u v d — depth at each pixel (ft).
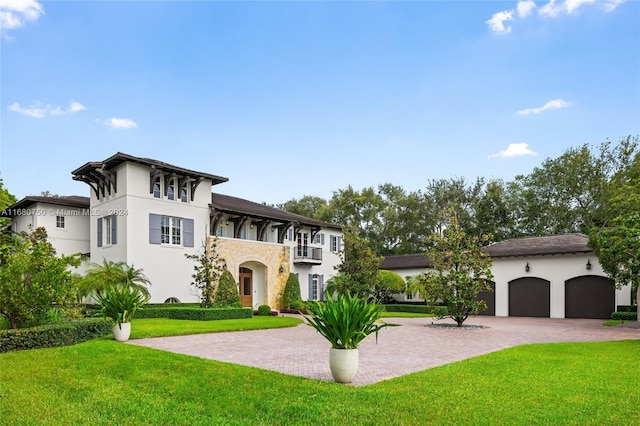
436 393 22.99
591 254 90.58
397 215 175.22
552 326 70.23
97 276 70.23
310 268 118.21
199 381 25.55
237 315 75.97
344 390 23.54
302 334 53.36
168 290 85.15
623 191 83.41
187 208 90.48
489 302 104.37
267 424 18.71
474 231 158.40
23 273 38.70
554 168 148.05
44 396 22.72
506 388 24.12
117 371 27.84
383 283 108.99
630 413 19.71
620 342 46.37
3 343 33.22
